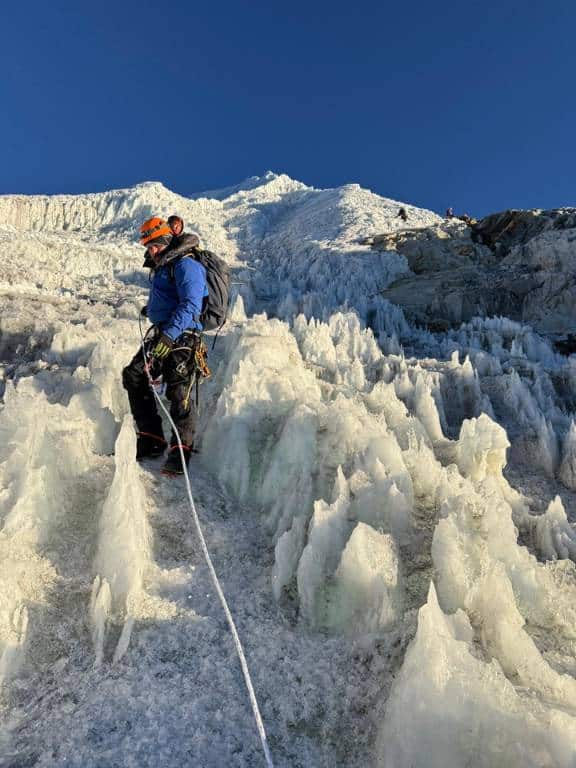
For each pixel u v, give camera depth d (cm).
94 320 670
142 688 226
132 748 204
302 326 729
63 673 231
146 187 2488
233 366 491
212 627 257
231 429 390
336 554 288
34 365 546
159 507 335
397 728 202
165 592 273
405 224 1927
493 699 198
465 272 1401
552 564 310
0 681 223
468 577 269
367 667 239
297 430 370
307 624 267
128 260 1473
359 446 368
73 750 203
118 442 317
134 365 390
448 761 194
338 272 1514
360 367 612
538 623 268
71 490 327
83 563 282
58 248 1427
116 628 250
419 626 217
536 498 455
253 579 291
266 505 358
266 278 1551
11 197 2361
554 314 1192
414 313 1259
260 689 231
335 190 2683
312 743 215
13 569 260
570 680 214
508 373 745
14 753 202
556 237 1342
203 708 221
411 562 297
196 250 405
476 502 323
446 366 723
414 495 356
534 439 533
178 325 373
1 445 322
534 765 186
